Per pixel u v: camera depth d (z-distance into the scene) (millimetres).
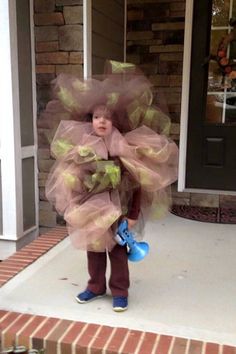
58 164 2117
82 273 2623
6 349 1925
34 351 1873
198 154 4355
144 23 4340
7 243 3490
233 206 4180
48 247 3074
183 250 3037
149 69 4391
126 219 2068
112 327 1986
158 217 2254
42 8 3453
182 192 4293
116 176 1962
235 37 4066
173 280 2514
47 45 3504
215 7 4086
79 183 2025
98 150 1997
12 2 3176
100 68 3775
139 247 2113
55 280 2516
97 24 3639
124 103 2104
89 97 2088
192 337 1897
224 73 4160
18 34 3320
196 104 4281
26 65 3469
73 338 1898
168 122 2203
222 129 4250
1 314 2113
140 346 1831
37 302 2232
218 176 4344
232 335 1908
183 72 4230
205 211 4086
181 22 4230
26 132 3541
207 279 2531
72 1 3381
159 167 2115
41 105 3605
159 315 2088
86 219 1999
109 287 2211
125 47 4430
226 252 3006
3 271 2627
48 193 2178
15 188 3379
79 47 3441
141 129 2104
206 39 4145
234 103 4203
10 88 3248
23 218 3553
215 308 2164
